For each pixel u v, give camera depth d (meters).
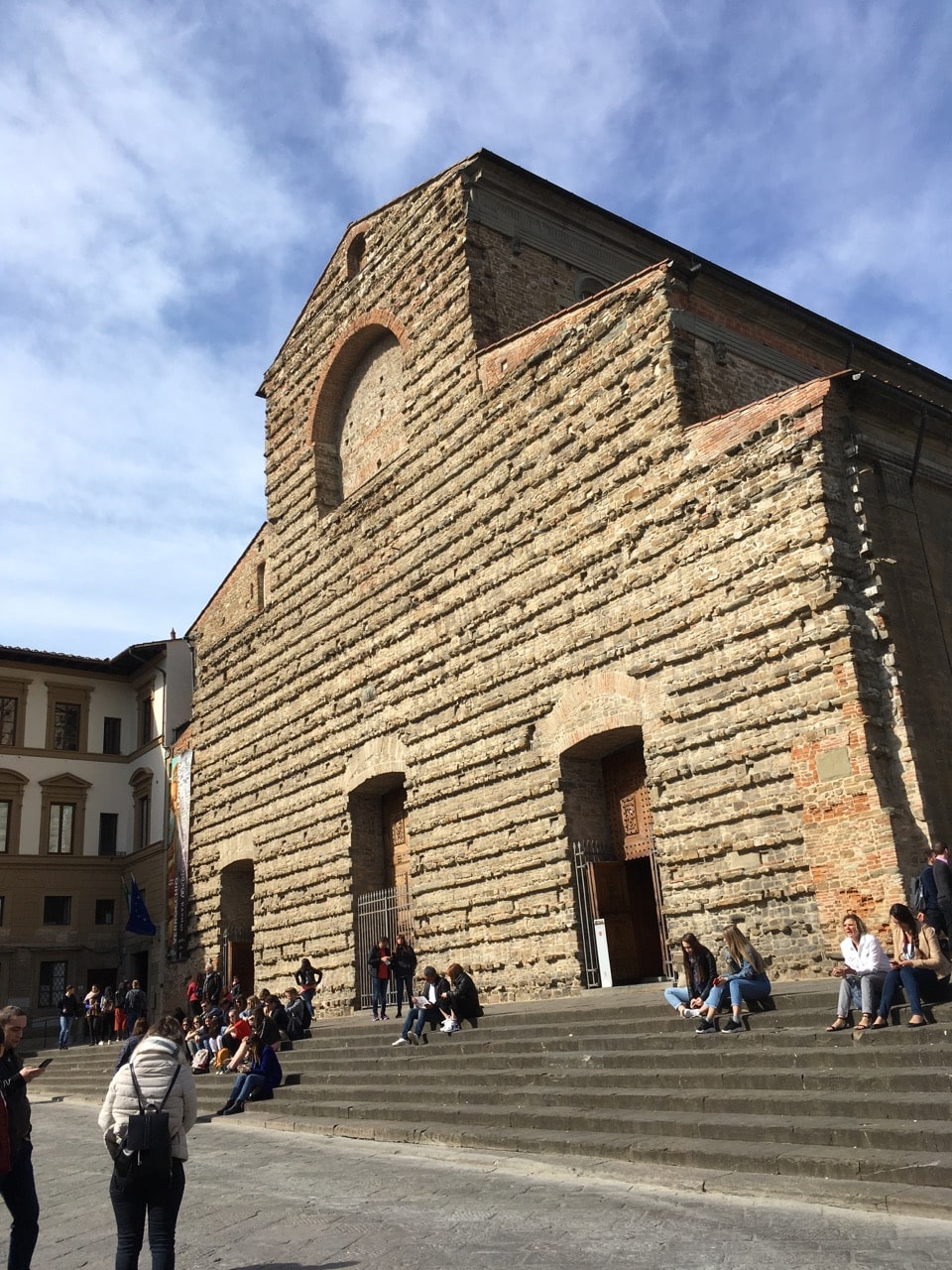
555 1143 11.97
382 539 29.86
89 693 52.34
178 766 41.22
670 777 20.03
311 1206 10.73
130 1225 7.80
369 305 31.86
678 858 19.69
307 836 31.84
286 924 32.41
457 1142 13.34
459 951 24.97
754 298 24.19
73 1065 32.22
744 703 18.98
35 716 50.56
